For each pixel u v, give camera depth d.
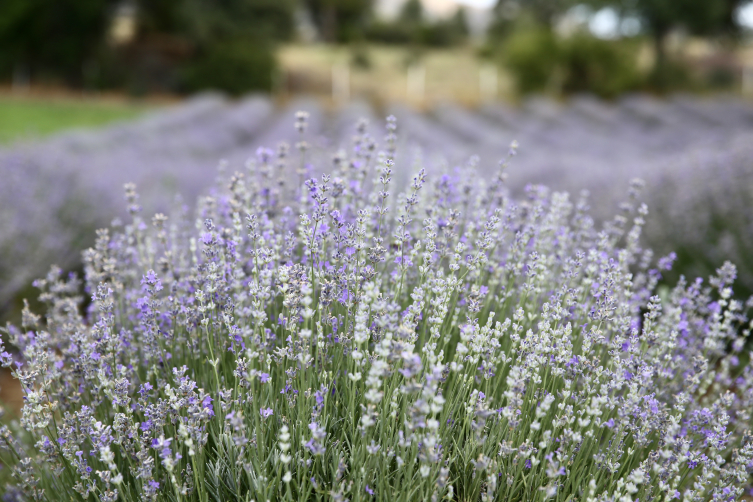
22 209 5.25
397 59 53.22
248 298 2.42
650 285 2.72
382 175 2.34
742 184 5.34
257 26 42.66
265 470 1.77
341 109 27.38
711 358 2.75
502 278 2.62
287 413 1.99
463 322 2.49
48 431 1.95
